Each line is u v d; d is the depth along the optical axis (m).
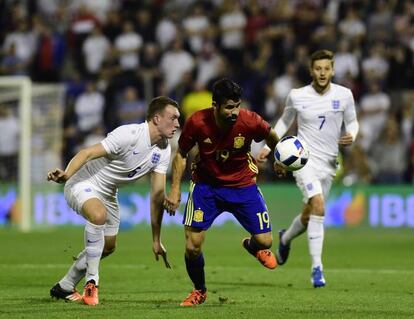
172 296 30.17
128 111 73.19
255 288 32.75
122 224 65.50
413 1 76.31
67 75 81.50
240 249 50.34
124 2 83.12
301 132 35.47
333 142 35.34
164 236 59.66
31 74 80.00
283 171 29.14
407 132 69.38
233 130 26.47
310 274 37.72
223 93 25.41
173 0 85.00
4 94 68.19
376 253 48.00
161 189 27.62
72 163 26.33
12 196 66.88
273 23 77.31
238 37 76.94
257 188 27.64
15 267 40.12
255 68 73.50
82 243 53.19
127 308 26.27
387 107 71.06
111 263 42.12
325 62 34.69
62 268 39.69
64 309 26.02
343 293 31.05
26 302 27.88
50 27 85.44
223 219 65.81
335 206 63.81
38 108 67.06
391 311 26.08
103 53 79.19
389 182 67.25
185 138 26.61
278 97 71.06
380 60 73.12
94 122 74.19
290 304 27.80
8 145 69.06
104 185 27.92
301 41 74.44
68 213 66.06
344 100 35.12
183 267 40.41
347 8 76.25
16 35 82.31
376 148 67.81
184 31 79.75
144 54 77.06
